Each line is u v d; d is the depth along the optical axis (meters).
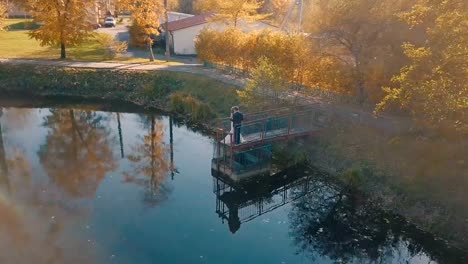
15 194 15.78
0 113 26.89
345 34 19.70
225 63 32.38
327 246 13.46
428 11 12.48
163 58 40.91
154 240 13.09
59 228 13.46
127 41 47.94
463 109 11.86
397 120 19.16
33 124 25.03
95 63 34.75
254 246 13.21
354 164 17.20
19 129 24.05
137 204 15.44
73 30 34.47
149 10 35.59
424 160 15.61
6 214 14.17
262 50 27.30
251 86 21.06
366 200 15.58
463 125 12.41
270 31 28.84
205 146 22.08
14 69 32.38
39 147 21.30
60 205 15.07
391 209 14.77
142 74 31.75
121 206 15.21
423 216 14.00
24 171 18.14
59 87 31.41
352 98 21.31
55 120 25.89
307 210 15.95
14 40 44.75
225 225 14.39
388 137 17.70
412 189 14.88
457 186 14.13
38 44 43.12
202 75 30.59
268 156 18.31
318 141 19.23
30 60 34.69
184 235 13.52
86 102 29.64
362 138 18.25
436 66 12.23
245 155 18.22
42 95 30.66
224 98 26.33
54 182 17.11
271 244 13.41
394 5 17.77
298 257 12.74
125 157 20.34
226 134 18.22
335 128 19.44
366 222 14.67
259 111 20.44
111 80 31.58
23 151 20.61
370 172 16.47
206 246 12.98
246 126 18.08
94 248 12.45
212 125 24.39
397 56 18.53
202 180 17.95
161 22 50.31
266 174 18.00
